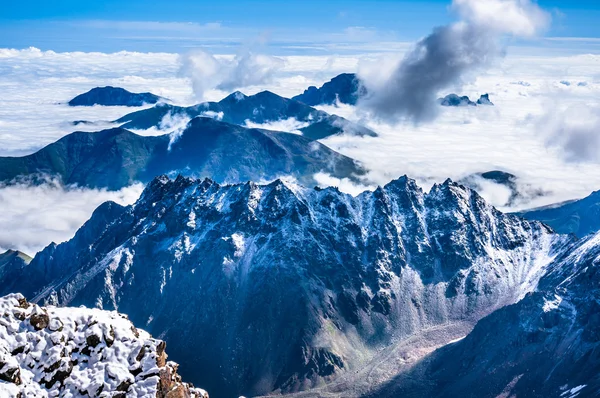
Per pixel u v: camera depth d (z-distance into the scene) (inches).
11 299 3715.6
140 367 3715.6
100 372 3639.3
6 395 3353.8
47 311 3762.3
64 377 3582.7
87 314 3831.2
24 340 3587.6
